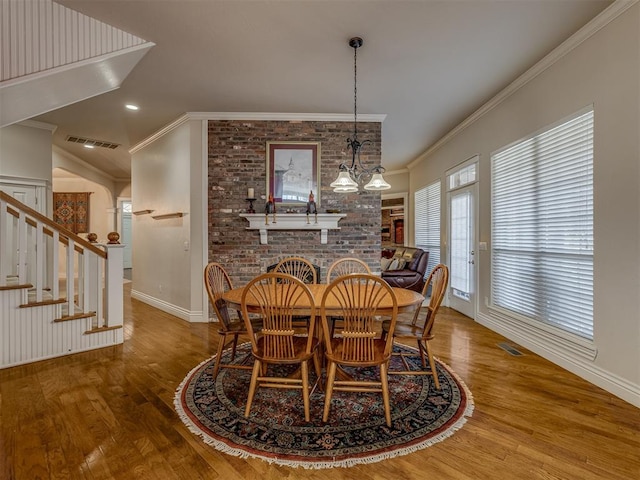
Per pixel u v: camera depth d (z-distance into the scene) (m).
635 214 2.18
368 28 2.52
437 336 3.66
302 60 2.97
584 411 2.09
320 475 1.55
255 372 2.06
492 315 3.92
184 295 4.48
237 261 4.24
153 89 3.52
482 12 2.34
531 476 1.53
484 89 3.58
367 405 2.17
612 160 2.34
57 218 8.30
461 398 2.26
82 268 3.27
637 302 2.17
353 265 4.23
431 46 2.76
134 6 2.33
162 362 2.91
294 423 1.96
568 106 2.73
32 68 2.46
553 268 2.95
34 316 2.92
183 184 4.44
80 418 2.00
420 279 5.40
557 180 2.89
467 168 4.61
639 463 1.62
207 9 2.32
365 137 4.32
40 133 4.58
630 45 2.19
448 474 1.55
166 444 1.76
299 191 4.27
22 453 1.67
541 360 2.96
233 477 1.53
